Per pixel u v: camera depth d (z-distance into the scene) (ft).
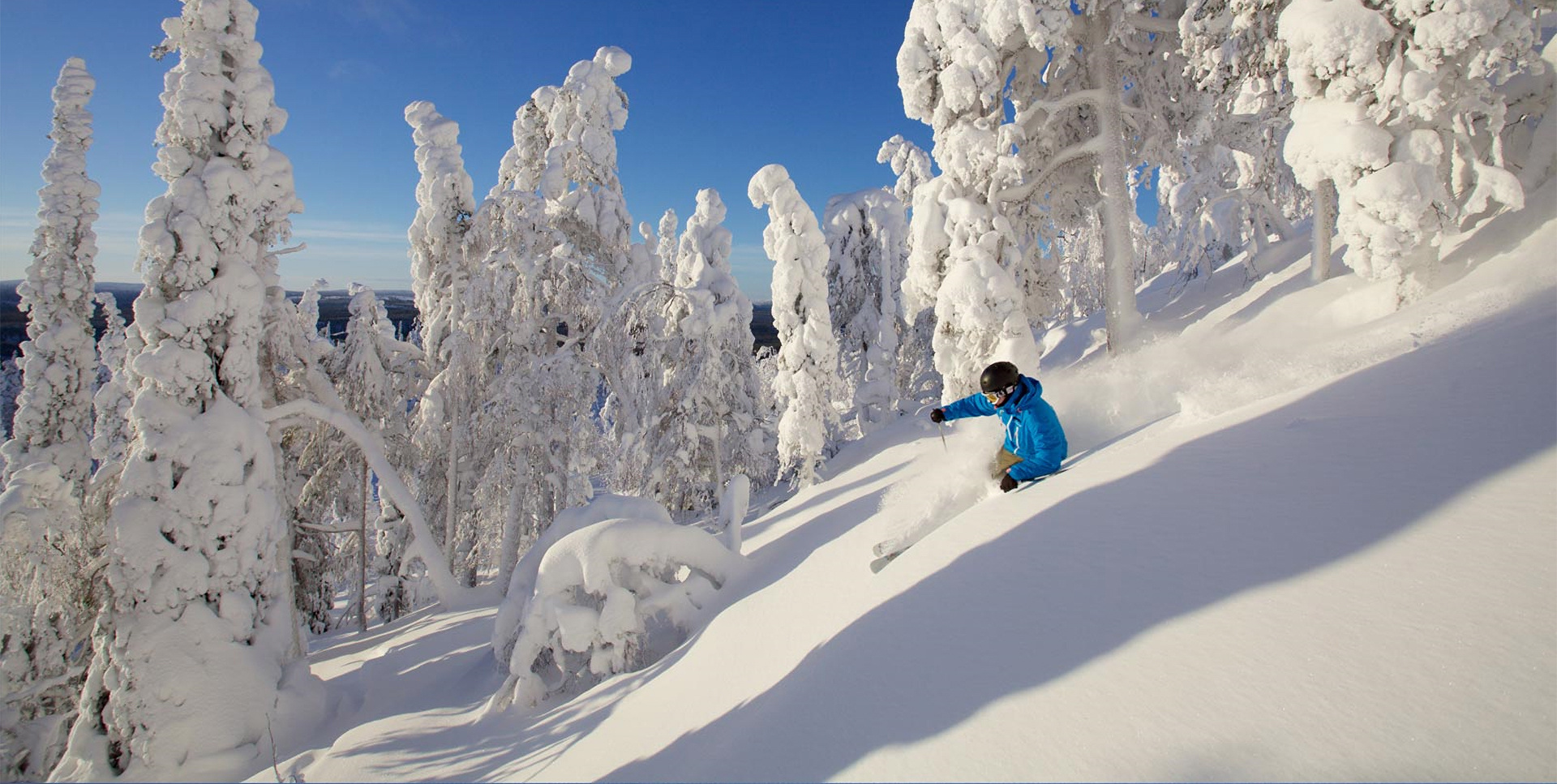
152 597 33.96
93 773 31.96
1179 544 6.73
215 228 39.22
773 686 9.54
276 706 35.19
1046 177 45.80
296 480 61.16
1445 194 17.31
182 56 41.09
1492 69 17.38
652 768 9.75
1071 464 11.93
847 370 81.10
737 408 64.18
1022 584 7.41
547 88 72.84
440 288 70.90
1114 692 5.01
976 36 40.22
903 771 5.42
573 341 63.10
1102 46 43.55
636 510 24.52
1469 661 4.00
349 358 65.46
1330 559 5.51
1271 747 3.94
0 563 36.68
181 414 36.68
